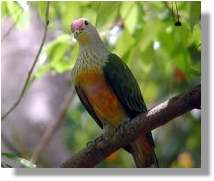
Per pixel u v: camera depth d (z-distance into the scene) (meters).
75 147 14.79
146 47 11.62
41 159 13.69
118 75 10.30
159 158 14.92
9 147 13.02
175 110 8.46
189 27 11.11
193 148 14.69
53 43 11.67
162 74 14.15
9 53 13.42
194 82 13.72
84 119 15.09
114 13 11.16
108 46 12.01
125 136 9.09
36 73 11.89
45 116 13.37
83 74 10.32
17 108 13.26
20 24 10.98
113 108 10.31
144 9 11.52
